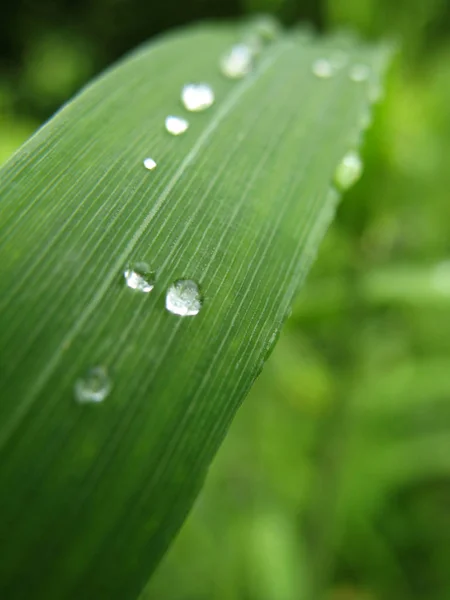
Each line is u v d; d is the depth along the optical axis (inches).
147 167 2.5
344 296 5.3
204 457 1.9
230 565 5.8
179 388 1.9
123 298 2.0
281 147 2.9
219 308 2.1
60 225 2.2
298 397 6.2
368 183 4.8
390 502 6.5
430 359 6.3
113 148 2.5
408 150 6.0
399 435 6.2
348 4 6.4
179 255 2.2
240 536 5.9
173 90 3.0
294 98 3.2
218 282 2.2
